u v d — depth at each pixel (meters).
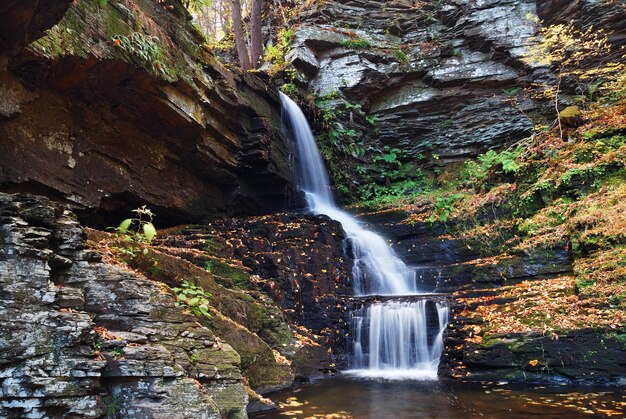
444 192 13.38
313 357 7.45
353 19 16.56
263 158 11.13
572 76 13.92
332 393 6.09
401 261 11.51
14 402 3.16
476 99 15.26
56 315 3.43
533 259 9.14
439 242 11.39
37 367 3.25
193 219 10.27
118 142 8.31
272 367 6.30
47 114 6.99
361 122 15.64
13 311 3.29
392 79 15.79
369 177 15.16
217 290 6.14
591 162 10.08
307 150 13.76
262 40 16.94
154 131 8.81
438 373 7.46
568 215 9.28
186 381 3.77
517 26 14.84
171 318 4.19
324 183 14.19
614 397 5.60
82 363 3.40
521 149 12.12
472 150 14.80
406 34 16.56
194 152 9.77
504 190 11.20
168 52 8.33
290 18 16.86
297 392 6.16
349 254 10.73
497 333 7.29
